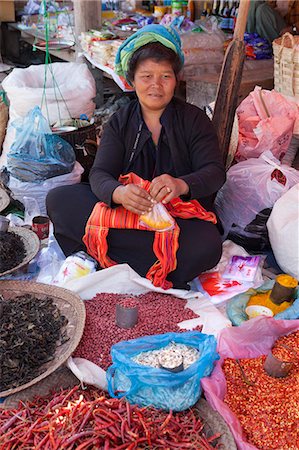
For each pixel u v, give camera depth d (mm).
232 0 5340
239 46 2783
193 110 2508
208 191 2361
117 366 1731
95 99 5164
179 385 1660
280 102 3262
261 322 2012
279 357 1955
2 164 3844
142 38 2250
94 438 1458
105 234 2387
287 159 3510
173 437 1548
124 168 2559
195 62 4461
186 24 4918
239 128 3291
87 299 2346
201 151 2457
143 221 2262
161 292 2377
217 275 2527
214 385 1731
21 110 3803
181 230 2369
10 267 2406
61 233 2562
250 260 2607
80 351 2004
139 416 1541
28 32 5992
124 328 2127
